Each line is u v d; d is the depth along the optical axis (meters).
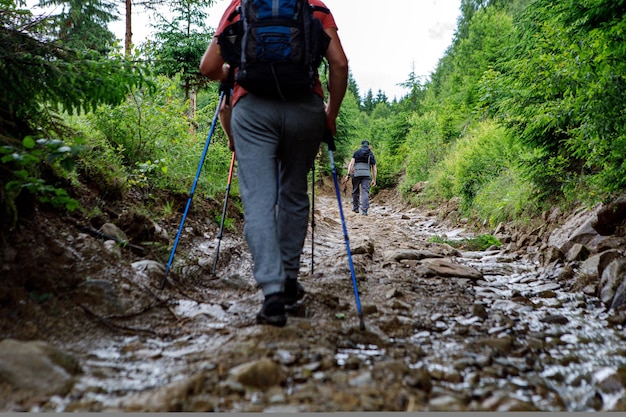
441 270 4.30
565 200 5.96
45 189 2.26
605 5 3.79
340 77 2.50
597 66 3.77
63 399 1.56
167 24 11.98
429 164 16.97
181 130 6.03
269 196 2.37
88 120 4.95
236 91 2.51
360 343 2.31
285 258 2.63
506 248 6.32
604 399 1.83
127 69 3.11
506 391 1.82
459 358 2.14
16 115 2.74
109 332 2.21
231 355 1.95
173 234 4.32
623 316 2.91
